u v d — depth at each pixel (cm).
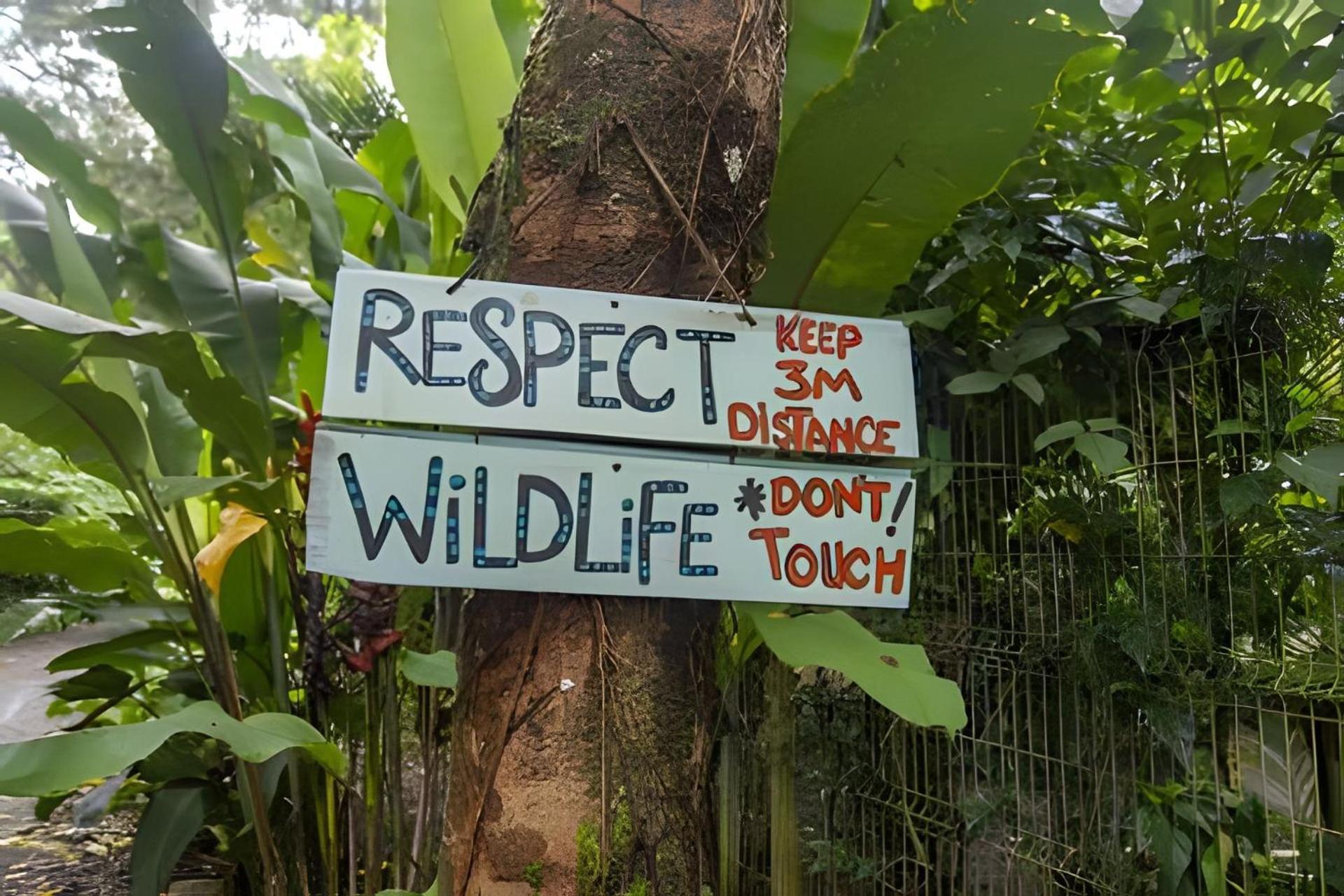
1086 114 184
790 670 200
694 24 129
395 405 116
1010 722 190
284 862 230
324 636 208
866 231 150
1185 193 162
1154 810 161
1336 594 145
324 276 253
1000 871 191
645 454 124
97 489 531
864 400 132
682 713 123
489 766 117
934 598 200
